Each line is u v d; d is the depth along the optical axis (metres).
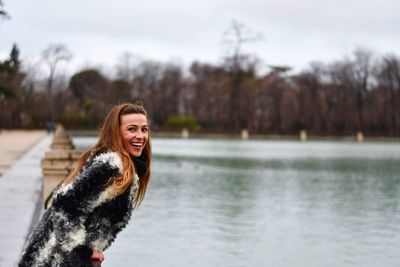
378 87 104.94
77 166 3.92
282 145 73.69
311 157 46.44
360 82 105.00
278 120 104.31
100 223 3.69
